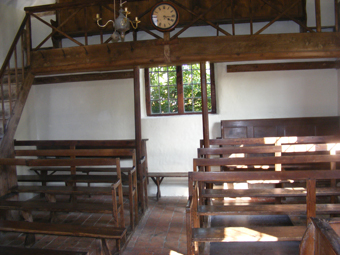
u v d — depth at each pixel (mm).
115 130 6559
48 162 4012
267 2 4688
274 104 6020
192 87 6578
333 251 1385
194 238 2617
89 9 6020
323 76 5875
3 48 5949
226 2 5656
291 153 5598
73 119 6711
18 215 4812
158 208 5410
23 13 6543
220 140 4965
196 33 6215
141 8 5840
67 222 4785
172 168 6340
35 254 2449
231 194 3553
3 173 4469
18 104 4859
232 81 6121
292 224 3928
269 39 4625
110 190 4168
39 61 5062
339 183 5578
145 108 6672
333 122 5648
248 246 3301
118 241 3529
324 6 5812
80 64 4949
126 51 4832
